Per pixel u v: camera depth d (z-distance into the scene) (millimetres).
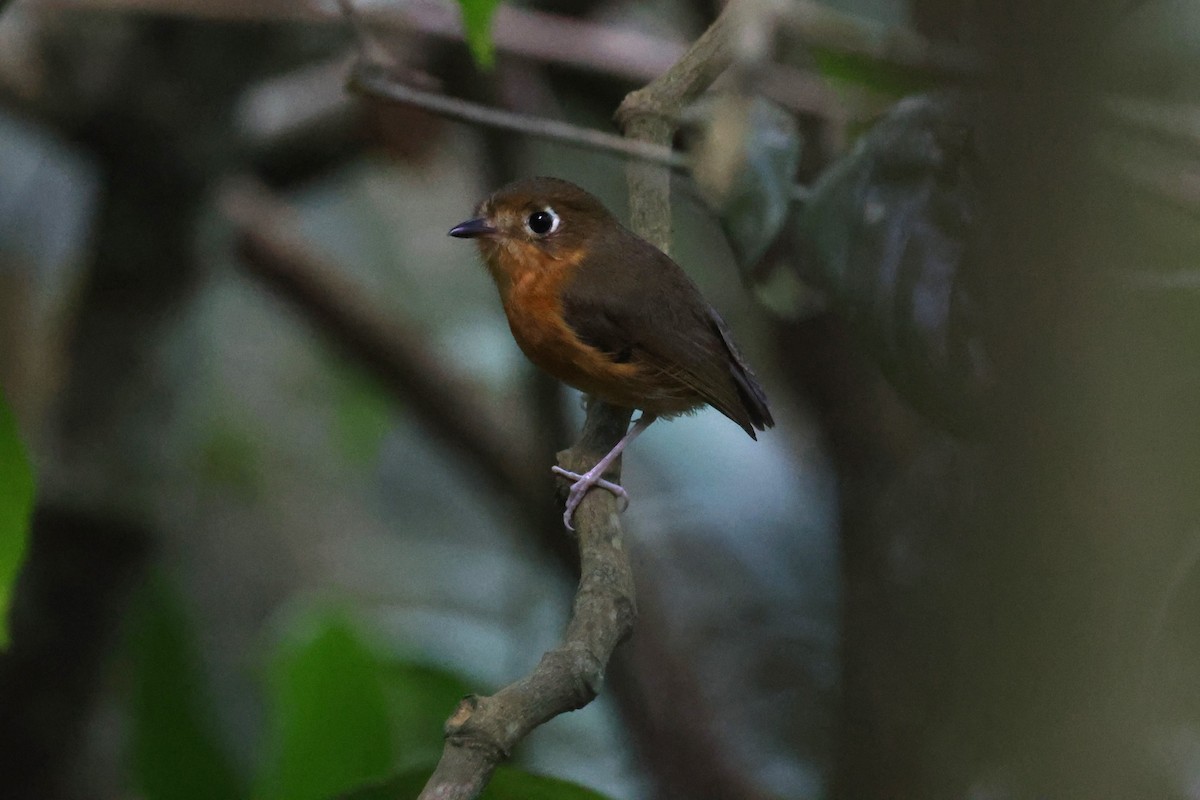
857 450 8789
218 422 11883
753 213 6207
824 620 11203
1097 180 2193
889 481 8406
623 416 6984
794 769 10320
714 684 10891
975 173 4625
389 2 8906
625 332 6922
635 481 12664
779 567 11773
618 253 7031
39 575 8734
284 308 12367
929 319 5320
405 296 13234
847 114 7816
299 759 6730
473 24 4734
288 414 13742
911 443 8672
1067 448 2270
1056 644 2318
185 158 8758
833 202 5730
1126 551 2328
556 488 6402
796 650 11016
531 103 10016
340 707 6781
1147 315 3420
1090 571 2303
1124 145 4848
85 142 8766
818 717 10562
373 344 10219
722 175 6184
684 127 7250
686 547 12000
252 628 12523
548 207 7172
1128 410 2357
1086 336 2236
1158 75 5195
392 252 13453
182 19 8555
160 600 7625
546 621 11156
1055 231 2215
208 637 10664
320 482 13711
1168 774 3254
